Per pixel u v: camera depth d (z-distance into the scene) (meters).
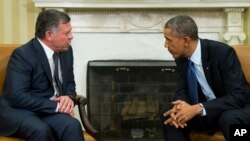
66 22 2.01
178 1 3.04
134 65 3.14
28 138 1.83
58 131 1.90
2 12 3.22
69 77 2.20
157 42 3.19
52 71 2.09
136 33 3.19
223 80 1.99
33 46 2.04
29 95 1.92
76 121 1.92
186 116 1.87
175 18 1.95
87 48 3.20
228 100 1.92
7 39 3.24
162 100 3.30
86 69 3.21
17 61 1.99
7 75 2.00
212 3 3.04
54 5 3.05
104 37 3.20
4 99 1.99
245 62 2.24
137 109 3.28
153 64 3.13
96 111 3.28
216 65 1.99
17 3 3.21
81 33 3.18
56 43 2.01
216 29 3.17
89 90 3.21
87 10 3.14
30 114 1.89
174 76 3.26
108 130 3.32
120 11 3.14
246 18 3.17
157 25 3.16
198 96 2.08
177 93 2.15
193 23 1.95
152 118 3.29
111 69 3.20
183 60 2.10
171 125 1.97
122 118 3.31
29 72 1.98
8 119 1.88
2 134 1.90
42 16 2.02
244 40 3.18
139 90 3.31
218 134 1.93
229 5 3.04
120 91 3.30
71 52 2.25
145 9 3.13
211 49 2.02
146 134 3.31
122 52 3.20
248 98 2.02
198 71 2.05
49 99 1.99
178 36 1.92
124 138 3.32
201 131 2.01
